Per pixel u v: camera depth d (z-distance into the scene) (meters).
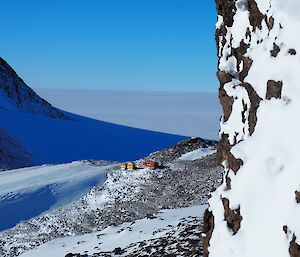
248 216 8.23
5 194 52.31
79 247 24.02
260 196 8.02
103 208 47.06
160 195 48.31
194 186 48.09
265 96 8.62
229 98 10.73
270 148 8.02
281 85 8.12
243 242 8.21
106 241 23.58
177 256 15.45
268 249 7.43
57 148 125.62
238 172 8.80
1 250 39.72
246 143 8.70
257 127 8.60
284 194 7.44
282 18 8.39
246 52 10.11
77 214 46.53
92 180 57.91
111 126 184.00
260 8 9.62
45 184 55.91
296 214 7.00
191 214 26.22
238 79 10.62
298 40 7.96
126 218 43.47
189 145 68.38
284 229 7.16
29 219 47.31
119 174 58.50
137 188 51.88
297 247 6.83
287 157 7.63
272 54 8.64
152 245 18.45
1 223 46.00
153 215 27.42
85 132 155.50
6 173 64.94
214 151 65.19
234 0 11.21
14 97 166.12
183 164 58.41
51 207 50.75
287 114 7.85
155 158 66.12
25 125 141.88
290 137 7.67
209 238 10.45
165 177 54.06
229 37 11.20
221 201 9.70
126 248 19.81
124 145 142.75
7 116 145.12
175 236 18.86
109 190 53.06
